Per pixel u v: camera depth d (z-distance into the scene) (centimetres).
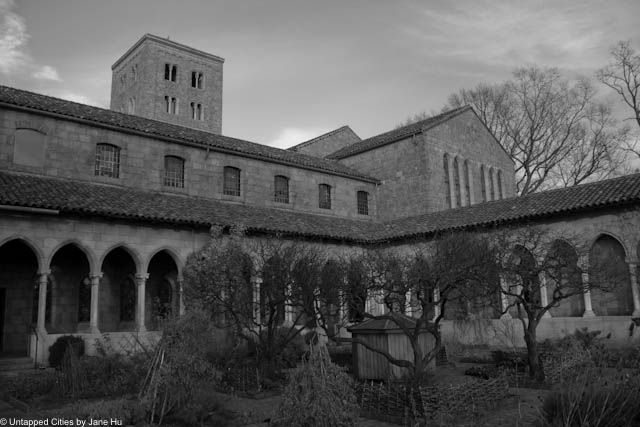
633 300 2066
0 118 2080
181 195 2606
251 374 1491
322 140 4275
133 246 2064
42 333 1800
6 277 2052
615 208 2125
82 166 2284
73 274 2216
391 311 1448
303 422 877
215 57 6134
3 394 1305
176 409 1094
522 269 1623
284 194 3086
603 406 855
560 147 4328
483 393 1159
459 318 2259
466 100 4934
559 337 2144
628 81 3975
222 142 2878
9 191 1827
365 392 1185
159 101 5572
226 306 1565
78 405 1153
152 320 2359
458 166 3550
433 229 2575
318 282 1605
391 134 3697
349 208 3391
